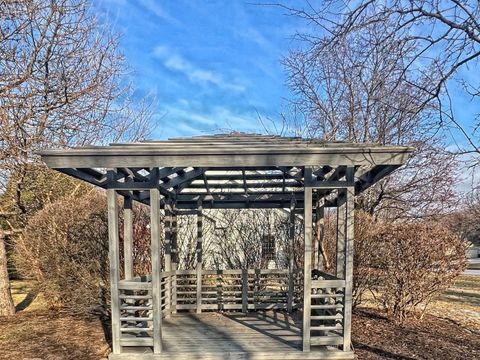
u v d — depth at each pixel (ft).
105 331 19.86
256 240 36.47
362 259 23.90
